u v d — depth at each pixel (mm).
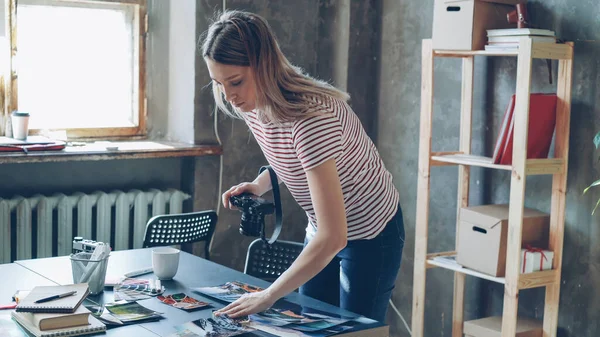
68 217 3350
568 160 2938
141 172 3697
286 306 1911
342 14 3768
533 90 3064
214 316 1779
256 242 2635
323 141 1733
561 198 2830
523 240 2855
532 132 2783
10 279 2117
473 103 3338
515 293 2773
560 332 3010
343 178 2008
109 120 3773
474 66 3311
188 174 3752
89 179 3553
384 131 3807
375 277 2168
